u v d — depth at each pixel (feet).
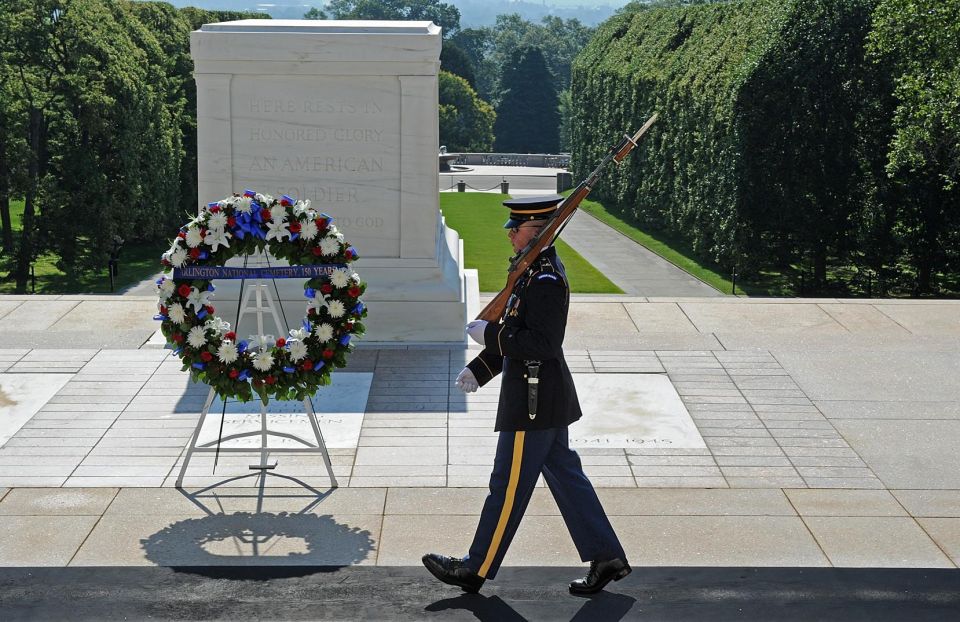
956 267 87.86
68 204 107.76
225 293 28.27
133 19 131.75
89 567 15.85
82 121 108.27
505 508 14.75
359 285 19.06
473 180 210.79
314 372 18.76
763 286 95.14
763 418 22.74
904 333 29.45
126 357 26.50
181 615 14.39
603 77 160.66
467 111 278.87
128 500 18.38
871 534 17.15
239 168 28.09
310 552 16.43
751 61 88.43
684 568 15.89
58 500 18.34
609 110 154.51
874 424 22.39
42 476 19.38
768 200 90.22
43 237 107.55
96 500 18.37
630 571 15.08
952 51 72.43
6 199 107.96
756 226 91.61
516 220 14.85
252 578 15.55
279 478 19.43
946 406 23.49
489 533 14.83
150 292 103.86
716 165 100.42
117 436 21.43
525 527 17.38
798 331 29.58
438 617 14.37
